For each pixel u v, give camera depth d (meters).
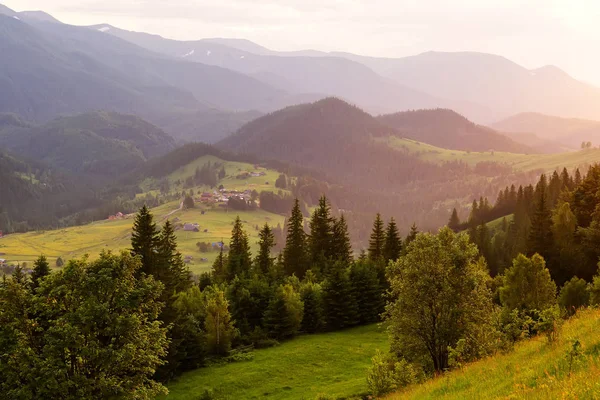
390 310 38.16
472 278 35.56
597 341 19.41
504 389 17.62
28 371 28.83
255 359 64.88
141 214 66.25
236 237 120.81
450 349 30.97
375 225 115.62
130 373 34.91
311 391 51.12
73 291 33.00
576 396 13.40
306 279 97.62
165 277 65.00
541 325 25.28
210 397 51.72
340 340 73.69
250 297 80.44
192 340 61.69
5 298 31.62
